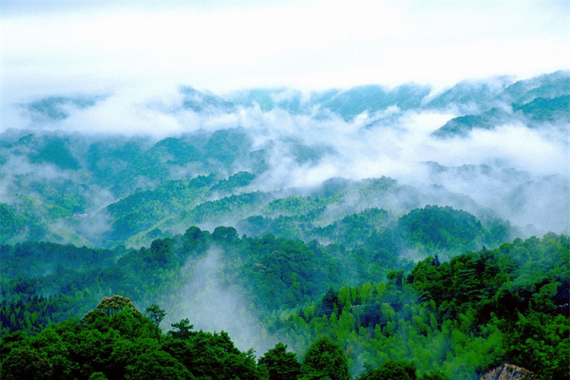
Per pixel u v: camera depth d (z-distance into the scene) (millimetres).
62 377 71312
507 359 89875
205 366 72625
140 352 74500
